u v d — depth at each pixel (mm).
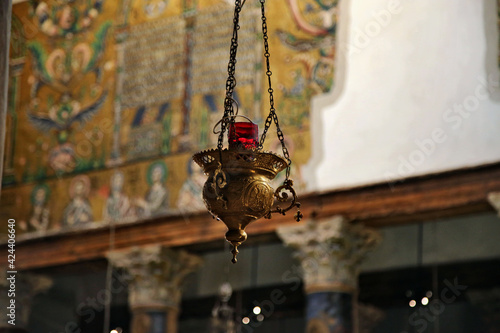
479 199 11195
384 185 11859
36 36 14867
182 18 13844
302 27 12859
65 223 14023
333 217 12219
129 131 13867
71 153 14227
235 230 3883
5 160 14594
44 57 14727
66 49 14625
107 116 14070
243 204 3824
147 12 14172
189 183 13211
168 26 13930
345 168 12125
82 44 14531
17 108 14695
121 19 14352
